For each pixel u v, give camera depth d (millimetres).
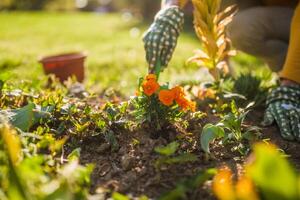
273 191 608
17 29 3990
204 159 853
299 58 1062
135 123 938
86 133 926
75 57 1516
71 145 902
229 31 1328
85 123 938
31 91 1150
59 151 872
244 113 942
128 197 744
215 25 1091
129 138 912
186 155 810
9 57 2230
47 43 3070
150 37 978
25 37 3426
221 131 869
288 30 1315
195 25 1117
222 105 1101
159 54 979
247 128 996
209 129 865
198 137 921
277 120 1023
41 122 951
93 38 3311
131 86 1658
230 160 864
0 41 3154
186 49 2539
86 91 1312
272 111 1054
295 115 1013
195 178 752
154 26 991
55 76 1501
